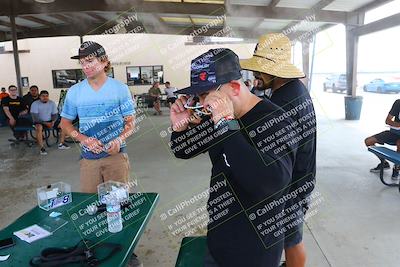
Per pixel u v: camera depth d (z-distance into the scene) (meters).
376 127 7.14
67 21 10.09
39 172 4.39
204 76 0.95
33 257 1.16
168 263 2.17
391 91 15.93
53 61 15.37
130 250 1.21
